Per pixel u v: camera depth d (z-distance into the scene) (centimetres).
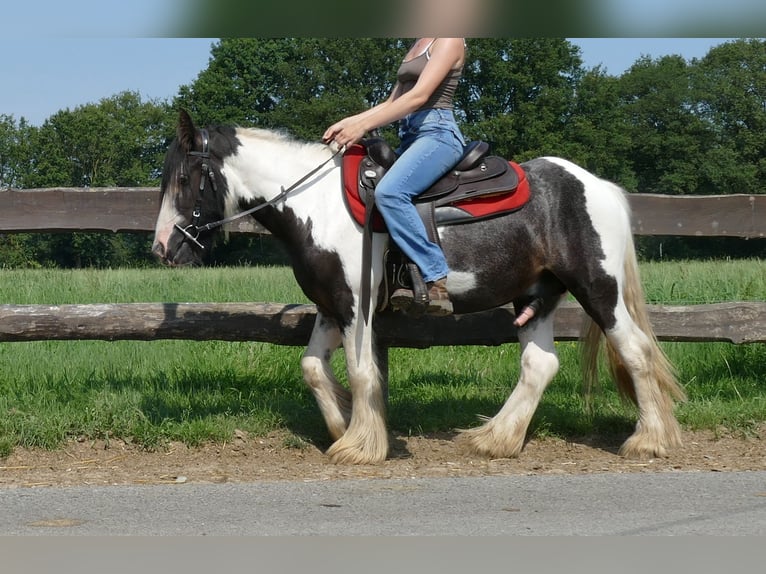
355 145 623
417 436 697
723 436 692
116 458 632
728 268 1284
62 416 671
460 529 448
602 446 680
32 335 693
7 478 576
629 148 6738
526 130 6147
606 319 630
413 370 882
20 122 7806
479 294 621
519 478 564
